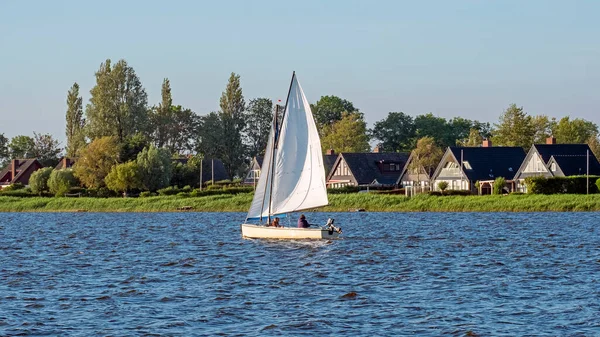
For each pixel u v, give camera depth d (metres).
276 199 102.62
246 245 103.12
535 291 64.44
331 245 100.75
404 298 61.91
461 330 51.06
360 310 57.53
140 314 56.75
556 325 52.28
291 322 53.78
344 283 69.88
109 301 62.03
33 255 98.44
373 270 77.75
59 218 183.00
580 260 83.81
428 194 187.50
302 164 100.50
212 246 104.31
